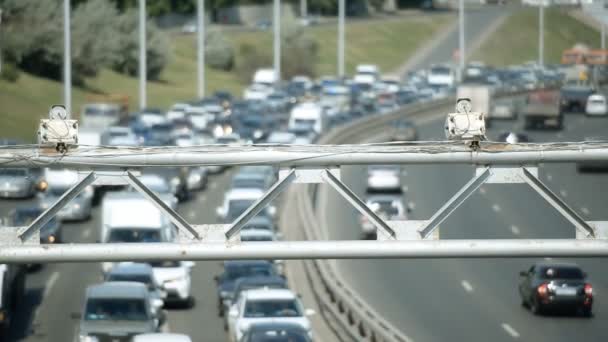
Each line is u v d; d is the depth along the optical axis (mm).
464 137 54312
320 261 134625
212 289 139375
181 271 127875
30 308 126688
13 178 187875
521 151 54469
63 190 180625
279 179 54375
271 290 105312
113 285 105750
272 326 89688
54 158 53344
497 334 114062
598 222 54938
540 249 54312
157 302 117000
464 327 117500
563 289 122562
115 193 149625
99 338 100125
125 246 53500
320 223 179875
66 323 119375
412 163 54250
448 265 155500
